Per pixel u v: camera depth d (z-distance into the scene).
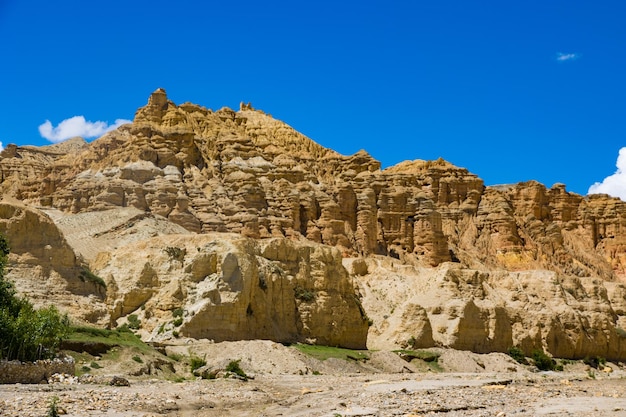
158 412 56.31
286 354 95.81
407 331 124.06
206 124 197.75
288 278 115.44
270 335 107.94
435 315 131.75
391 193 196.00
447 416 54.19
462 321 129.25
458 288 141.12
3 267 75.19
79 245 135.50
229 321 103.00
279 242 117.44
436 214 194.62
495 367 119.19
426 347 123.19
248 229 163.62
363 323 122.38
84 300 93.56
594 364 148.25
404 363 110.31
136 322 104.62
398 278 151.88
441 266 161.88
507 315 136.88
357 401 61.59
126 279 109.25
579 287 166.00
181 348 94.38
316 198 182.62
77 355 76.94
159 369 81.50
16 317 69.94
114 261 112.69
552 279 157.88
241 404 62.06
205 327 101.75
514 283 154.75
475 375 96.12
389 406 58.06
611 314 164.75
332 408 58.03
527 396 66.31
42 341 69.62
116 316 105.19
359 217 187.75
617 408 58.56
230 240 110.50
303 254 120.25
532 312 147.75
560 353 146.38
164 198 161.50
